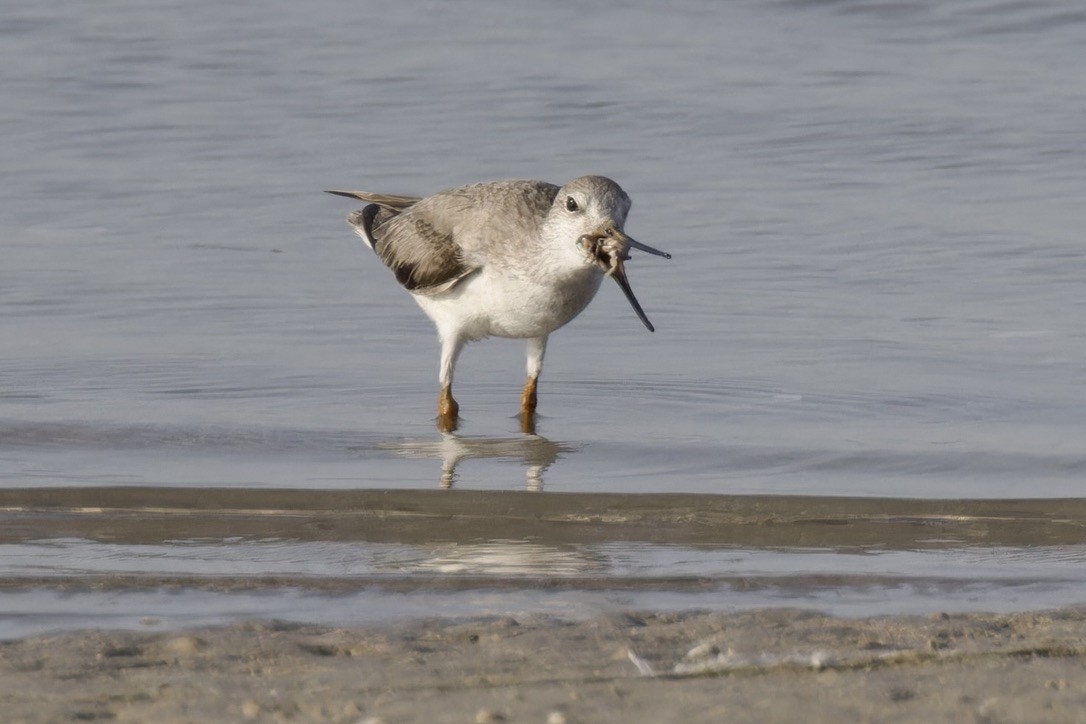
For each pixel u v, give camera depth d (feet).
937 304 52.39
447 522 34.37
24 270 55.77
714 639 26.25
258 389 46.26
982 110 72.49
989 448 40.29
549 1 91.45
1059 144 67.82
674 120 72.33
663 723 22.15
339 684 24.14
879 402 44.55
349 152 68.33
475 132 70.90
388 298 54.75
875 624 27.07
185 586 29.76
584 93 76.13
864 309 52.29
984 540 33.19
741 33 85.66
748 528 34.01
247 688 23.99
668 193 63.46
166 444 40.96
